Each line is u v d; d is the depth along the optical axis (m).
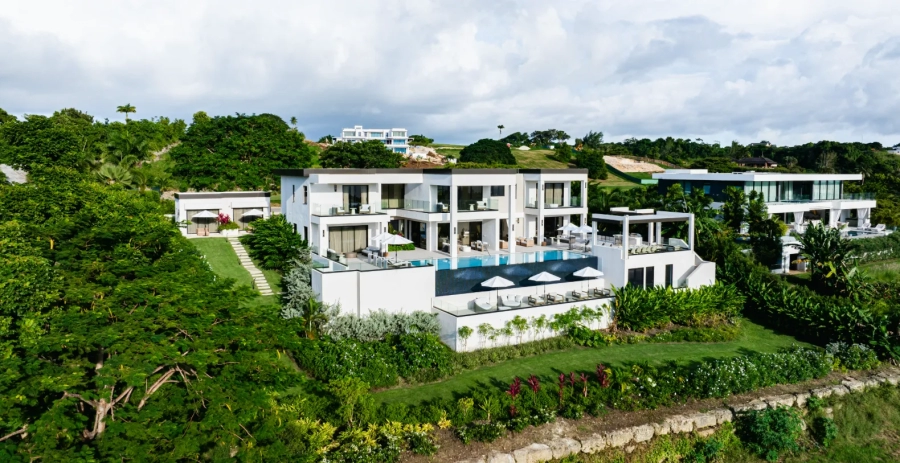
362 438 20.91
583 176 46.97
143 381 14.64
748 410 25.94
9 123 58.97
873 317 33.06
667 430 24.16
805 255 41.25
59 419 13.54
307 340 20.22
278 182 67.75
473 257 36.31
